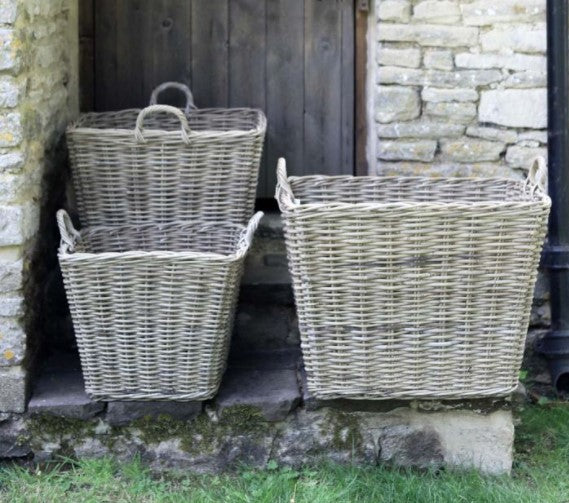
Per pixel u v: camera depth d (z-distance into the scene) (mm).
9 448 3705
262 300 4230
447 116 4289
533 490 3643
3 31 3490
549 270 4371
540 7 4227
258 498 3533
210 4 4582
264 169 4684
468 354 3574
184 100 4645
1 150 3559
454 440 3744
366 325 3525
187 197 4039
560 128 4270
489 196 3967
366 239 3434
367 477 3660
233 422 3711
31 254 3770
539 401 4312
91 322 3576
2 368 3660
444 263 3467
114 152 3994
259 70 4621
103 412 3695
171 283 3527
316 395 3623
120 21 4578
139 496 3570
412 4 4219
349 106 4641
